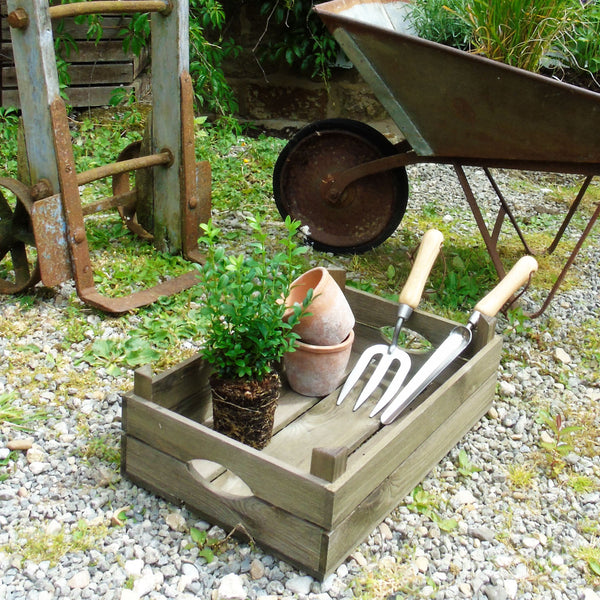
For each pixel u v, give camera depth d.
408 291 2.39
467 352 2.35
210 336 2.03
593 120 2.60
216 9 4.60
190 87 3.01
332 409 2.27
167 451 1.91
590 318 3.12
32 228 2.81
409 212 4.04
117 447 2.17
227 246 3.45
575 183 4.59
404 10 3.50
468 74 2.67
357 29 2.78
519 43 2.96
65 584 1.76
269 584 1.77
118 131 4.59
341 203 3.34
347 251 3.43
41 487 2.03
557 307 3.18
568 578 1.90
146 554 1.83
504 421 2.45
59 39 4.52
